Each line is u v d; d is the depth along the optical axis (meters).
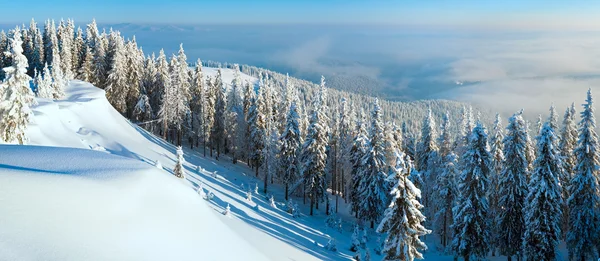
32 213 9.53
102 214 10.73
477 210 31.75
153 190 13.22
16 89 27.36
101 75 74.94
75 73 81.25
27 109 27.91
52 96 53.22
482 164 32.03
